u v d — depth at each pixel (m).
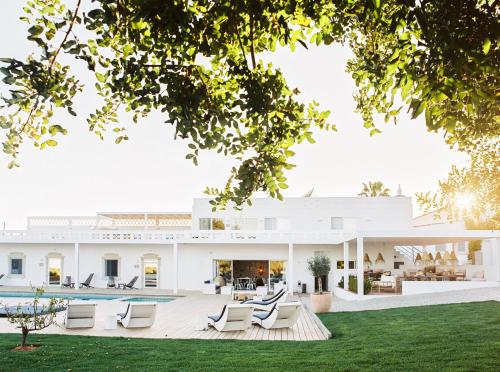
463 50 4.06
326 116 5.82
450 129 4.88
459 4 4.10
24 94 4.98
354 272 31.11
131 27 4.90
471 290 21.52
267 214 34.69
